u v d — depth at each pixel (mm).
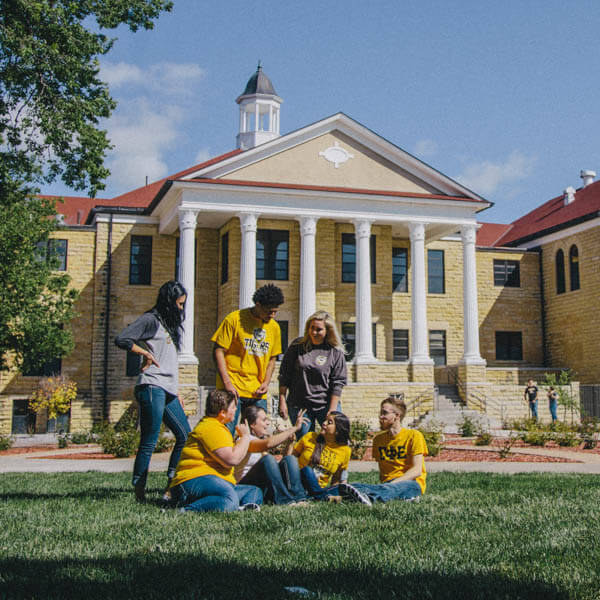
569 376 37844
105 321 34250
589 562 4781
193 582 4207
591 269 37312
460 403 33438
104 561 4754
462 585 4156
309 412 8969
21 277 24656
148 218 35406
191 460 7426
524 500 8094
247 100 50875
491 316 40219
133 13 20312
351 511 7055
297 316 33438
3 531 6027
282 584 4215
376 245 35469
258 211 31547
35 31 19062
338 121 33375
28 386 33406
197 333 34750
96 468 15180
